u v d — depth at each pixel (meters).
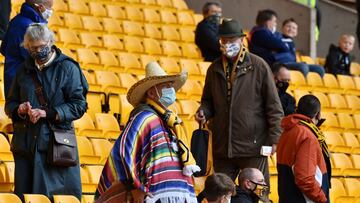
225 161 20.92
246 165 20.81
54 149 17.59
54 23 30.30
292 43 31.94
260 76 20.83
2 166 19.94
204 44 30.75
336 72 34.06
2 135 20.83
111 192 15.27
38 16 19.69
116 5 33.78
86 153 22.03
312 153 18.42
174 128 15.51
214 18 30.98
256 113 20.77
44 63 17.84
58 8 31.64
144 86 15.57
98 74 26.11
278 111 20.70
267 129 20.86
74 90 17.86
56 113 17.56
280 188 18.86
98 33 31.28
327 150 18.88
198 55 32.56
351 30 39.25
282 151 18.78
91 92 24.77
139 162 15.30
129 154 15.16
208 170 20.31
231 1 37.62
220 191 16.61
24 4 19.77
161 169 15.28
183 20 34.88
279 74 24.05
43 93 17.77
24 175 17.84
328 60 34.22
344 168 26.61
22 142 17.75
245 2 37.41
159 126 15.41
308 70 31.67
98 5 32.78
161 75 15.66
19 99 17.97
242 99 20.77
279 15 37.03
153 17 34.22
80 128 23.19
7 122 21.47
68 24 30.62
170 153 15.39
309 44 36.56
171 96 15.67
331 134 27.98
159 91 15.64
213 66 21.14
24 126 17.78
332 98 31.08
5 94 19.62
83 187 21.02
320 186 18.48
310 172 18.33
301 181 18.31
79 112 17.81
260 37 30.42
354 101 31.58
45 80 17.81
